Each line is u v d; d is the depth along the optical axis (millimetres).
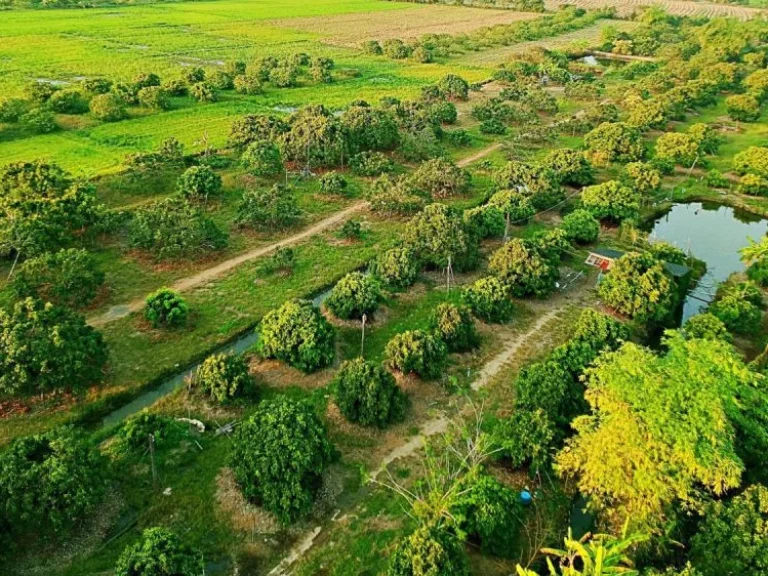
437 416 37562
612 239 60562
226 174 69062
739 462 27375
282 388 38875
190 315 45250
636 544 26594
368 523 30500
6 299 44156
